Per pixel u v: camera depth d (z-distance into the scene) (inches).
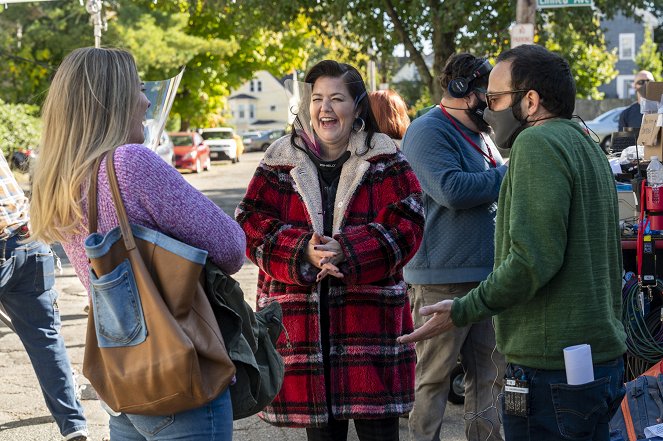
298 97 139.8
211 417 99.3
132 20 1136.8
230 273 104.9
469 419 169.2
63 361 182.9
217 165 1400.1
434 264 166.1
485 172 161.5
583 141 107.9
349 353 135.3
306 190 137.0
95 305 96.9
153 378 94.3
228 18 749.9
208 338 97.0
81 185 99.5
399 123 198.5
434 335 111.3
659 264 177.3
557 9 666.8
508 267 102.6
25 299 179.3
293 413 135.2
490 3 622.2
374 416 134.0
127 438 104.7
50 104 102.8
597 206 106.4
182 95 1366.9
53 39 1058.7
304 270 132.0
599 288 105.5
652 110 199.3
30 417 210.2
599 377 105.2
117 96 102.6
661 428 152.1
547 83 109.5
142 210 98.1
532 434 107.3
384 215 134.6
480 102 164.4
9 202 175.0
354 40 692.1
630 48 2586.1
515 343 107.3
